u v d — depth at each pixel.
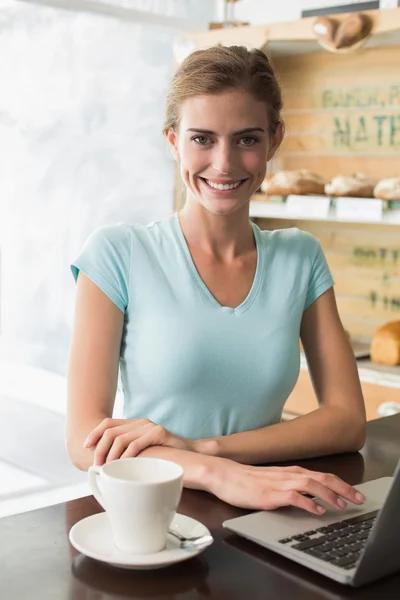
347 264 3.48
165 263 1.62
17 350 4.04
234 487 1.22
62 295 3.89
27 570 0.98
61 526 1.12
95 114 3.78
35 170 3.81
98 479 1.08
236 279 1.65
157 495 0.98
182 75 1.55
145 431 1.35
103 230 1.64
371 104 3.34
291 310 1.67
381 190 2.96
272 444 1.46
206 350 1.57
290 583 0.97
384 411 2.98
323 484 1.22
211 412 1.60
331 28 3.00
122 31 3.74
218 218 1.62
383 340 3.12
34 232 3.88
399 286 3.32
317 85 3.49
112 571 0.99
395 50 3.24
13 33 3.66
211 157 1.53
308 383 3.17
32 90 3.73
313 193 3.24
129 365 1.61
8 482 3.38
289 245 1.73
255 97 1.52
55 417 3.97
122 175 3.84
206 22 3.70
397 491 0.90
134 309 1.60
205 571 1.00
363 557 0.94
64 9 3.23
